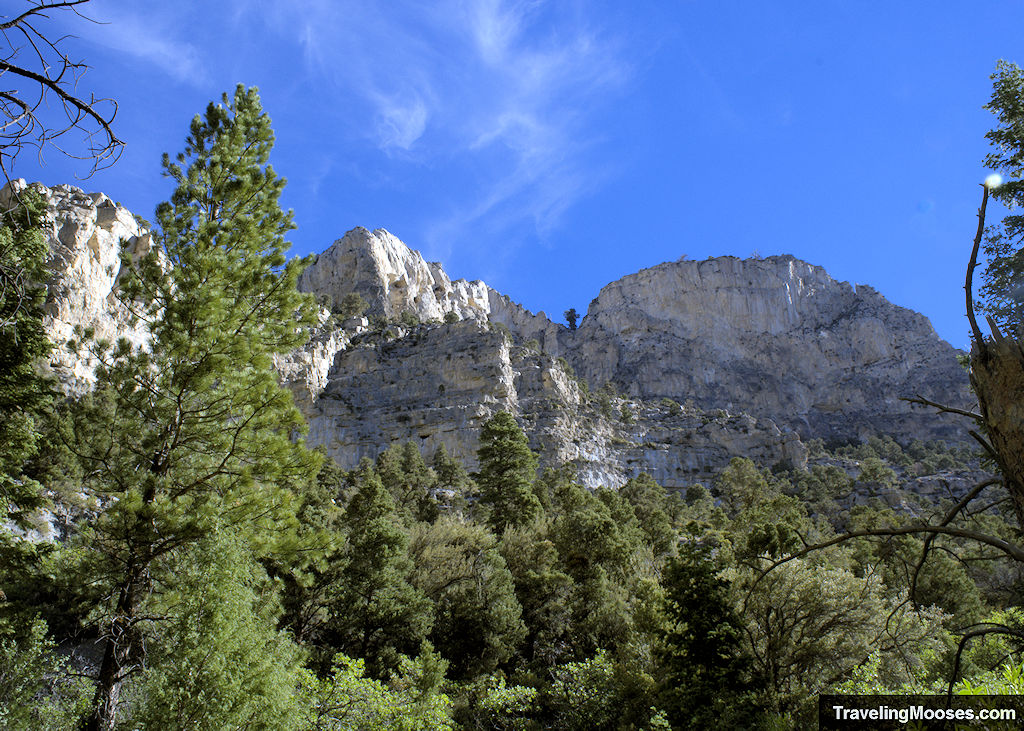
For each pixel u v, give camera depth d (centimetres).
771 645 2208
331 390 11588
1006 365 496
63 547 1722
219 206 1803
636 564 3653
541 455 10188
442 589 3538
